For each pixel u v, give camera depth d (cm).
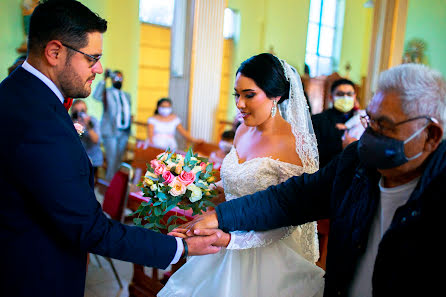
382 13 611
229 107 880
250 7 863
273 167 156
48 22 118
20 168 113
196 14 628
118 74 606
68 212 115
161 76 953
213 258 165
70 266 129
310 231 172
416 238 93
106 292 294
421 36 887
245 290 155
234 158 173
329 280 119
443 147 95
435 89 93
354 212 112
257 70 154
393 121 94
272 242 152
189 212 199
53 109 122
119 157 616
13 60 575
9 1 557
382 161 97
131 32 809
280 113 169
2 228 118
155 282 261
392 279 97
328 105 827
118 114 601
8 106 117
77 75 125
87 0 723
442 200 90
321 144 287
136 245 128
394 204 105
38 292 121
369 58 632
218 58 666
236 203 143
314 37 990
